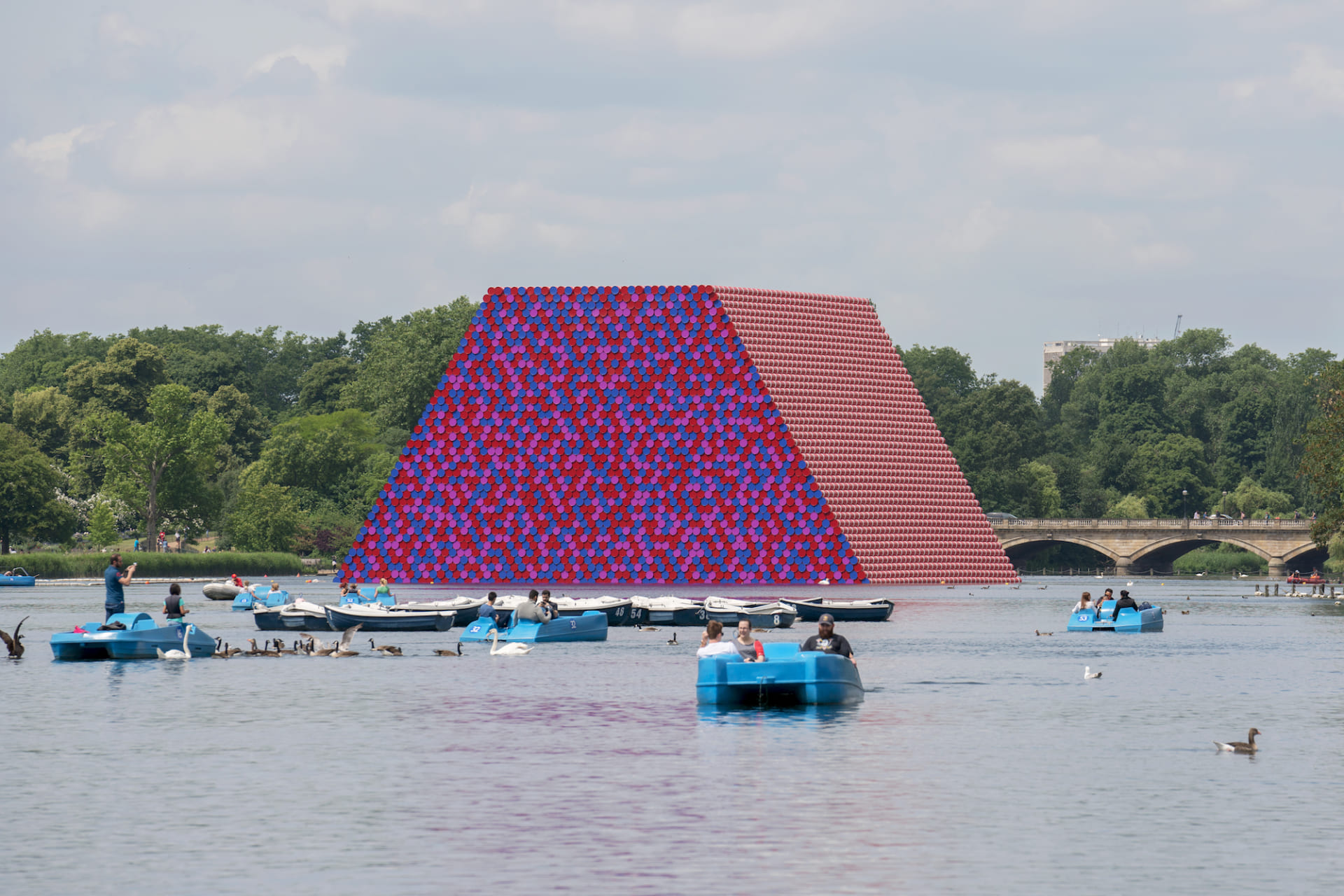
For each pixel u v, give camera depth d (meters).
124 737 105.19
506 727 110.12
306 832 74.12
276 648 175.88
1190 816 77.81
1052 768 92.19
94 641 162.62
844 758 95.81
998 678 150.62
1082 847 71.06
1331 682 146.12
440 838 72.88
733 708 121.94
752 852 70.06
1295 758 96.25
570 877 65.56
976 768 92.00
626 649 188.38
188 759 95.81
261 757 96.38
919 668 161.62
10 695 130.25
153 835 73.56
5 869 66.94
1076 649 191.50
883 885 64.31
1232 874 66.19
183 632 168.38
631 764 93.56
